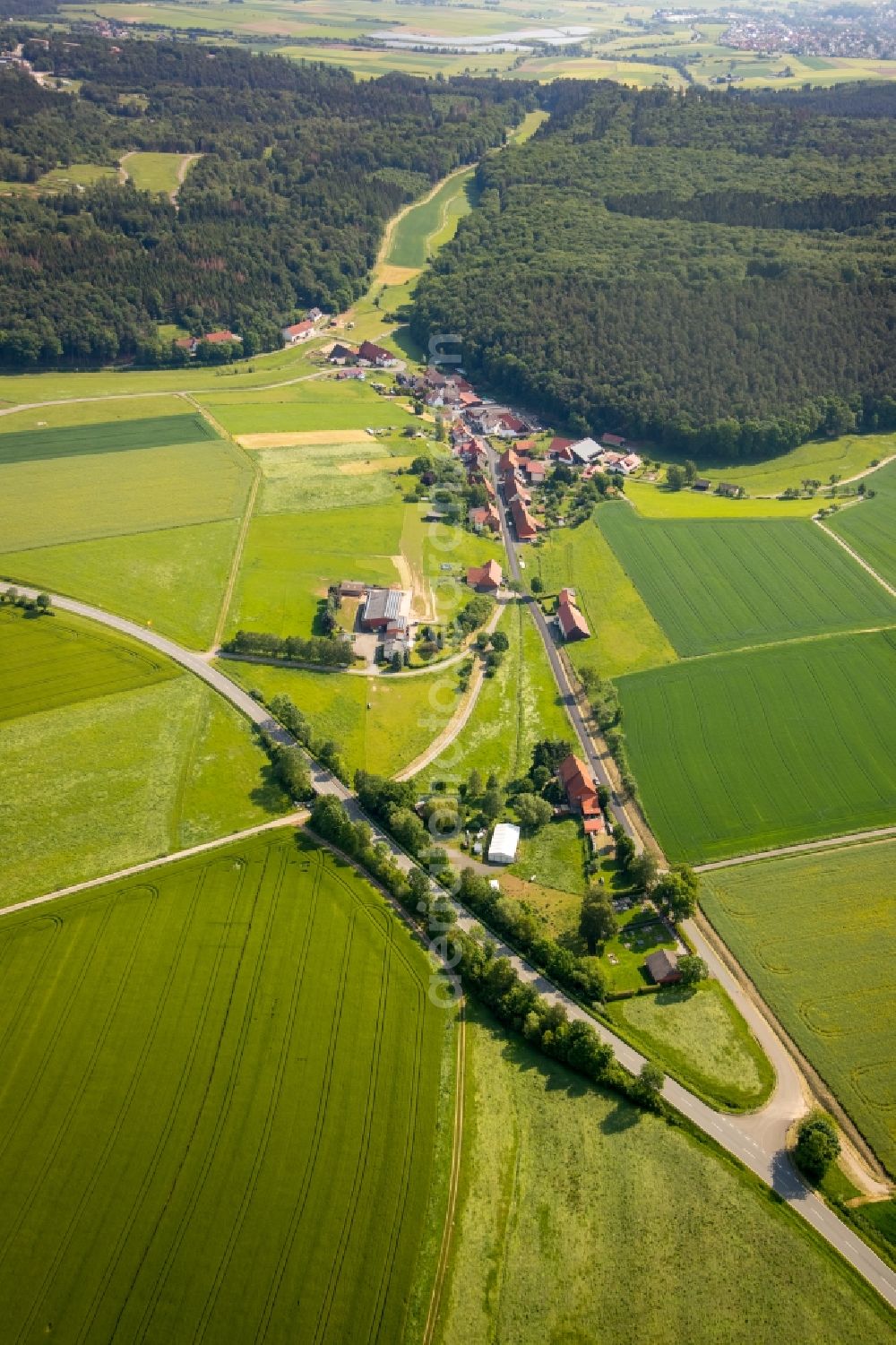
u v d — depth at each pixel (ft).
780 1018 344.08
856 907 384.06
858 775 453.17
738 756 465.47
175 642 524.11
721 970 364.38
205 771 444.96
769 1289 268.82
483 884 383.65
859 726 483.92
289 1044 328.29
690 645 547.08
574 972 352.49
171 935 364.17
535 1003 341.21
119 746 453.58
